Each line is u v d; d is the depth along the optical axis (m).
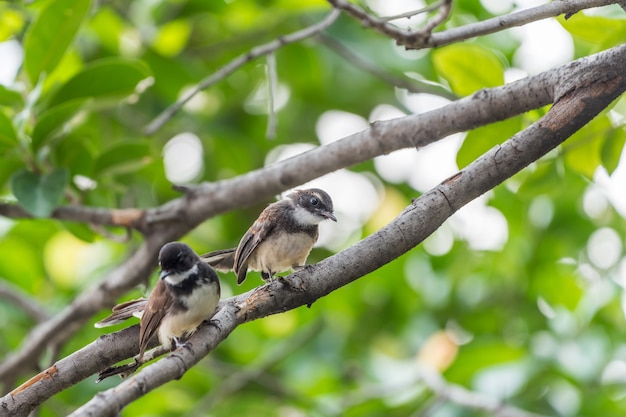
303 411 13.16
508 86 8.35
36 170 10.31
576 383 13.07
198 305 7.59
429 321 14.45
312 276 6.78
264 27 14.91
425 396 12.88
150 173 13.49
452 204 6.93
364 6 13.63
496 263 14.88
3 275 15.09
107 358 7.11
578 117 7.18
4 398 6.72
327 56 15.37
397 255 6.86
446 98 11.23
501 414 11.63
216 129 15.16
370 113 16.02
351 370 14.20
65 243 15.61
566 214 14.91
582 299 13.98
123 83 10.34
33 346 11.12
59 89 10.23
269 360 13.68
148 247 10.87
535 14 7.41
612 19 8.83
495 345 13.41
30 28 10.16
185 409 13.57
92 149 11.35
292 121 16.11
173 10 14.46
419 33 7.43
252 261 9.50
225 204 10.49
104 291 10.94
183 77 14.66
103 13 13.93
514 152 7.02
